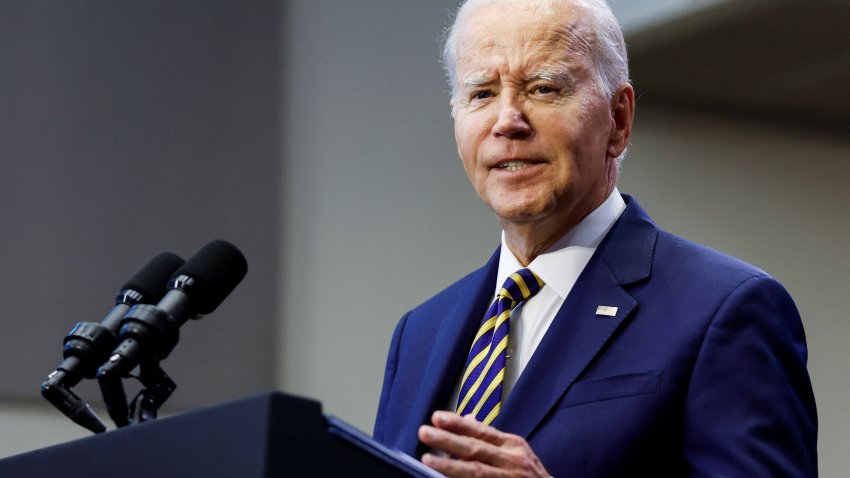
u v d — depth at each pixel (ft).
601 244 20.24
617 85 20.75
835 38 35.99
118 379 15.61
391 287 40.47
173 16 39.96
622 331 18.75
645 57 38.45
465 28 20.53
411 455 19.29
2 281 37.27
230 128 40.27
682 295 18.76
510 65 19.74
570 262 20.17
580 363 18.47
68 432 36.60
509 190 19.75
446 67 21.56
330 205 40.88
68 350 16.38
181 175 39.40
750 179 41.96
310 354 40.14
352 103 41.37
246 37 40.91
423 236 40.63
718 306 18.28
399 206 40.86
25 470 12.65
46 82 38.29
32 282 37.47
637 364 18.16
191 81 39.93
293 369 40.06
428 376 20.27
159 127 39.34
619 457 17.51
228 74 40.50
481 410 19.01
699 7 35.37
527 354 19.65
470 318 20.84
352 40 41.68
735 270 18.85
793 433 17.39
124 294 17.34
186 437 11.16
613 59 20.62
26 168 37.91
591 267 19.83
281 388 39.81
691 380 17.79
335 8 41.81
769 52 37.27
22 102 38.06
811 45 36.65
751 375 17.62
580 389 18.22
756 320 18.08
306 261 40.57
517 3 20.21
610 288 19.33
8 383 36.65
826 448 40.91
